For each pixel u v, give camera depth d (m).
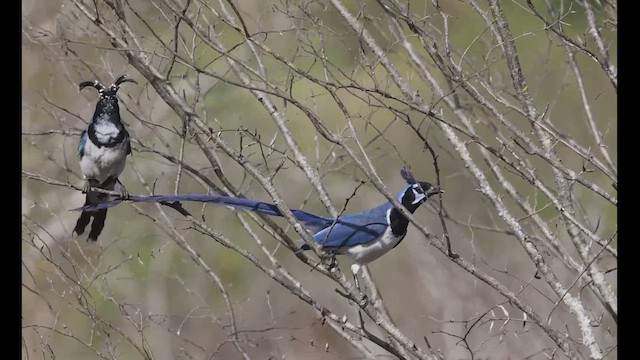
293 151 11.17
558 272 13.89
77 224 12.48
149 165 16.30
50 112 13.60
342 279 10.14
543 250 12.73
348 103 15.79
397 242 11.61
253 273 17.17
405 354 10.73
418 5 13.23
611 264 13.12
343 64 13.27
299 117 15.62
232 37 12.89
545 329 9.78
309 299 10.07
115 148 12.07
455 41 14.14
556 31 10.61
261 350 15.14
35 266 13.86
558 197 10.96
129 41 12.16
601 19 13.30
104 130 12.08
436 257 16.62
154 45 12.41
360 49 11.00
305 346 15.02
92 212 12.39
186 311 15.51
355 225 11.40
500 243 16.47
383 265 17.34
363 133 15.91
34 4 13.98
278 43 12.59
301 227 10.09
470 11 14.25
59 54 13.53
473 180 13.34
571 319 13.91
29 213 14.61
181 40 11.73
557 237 12.30
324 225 11.43
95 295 14.07
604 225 16.08
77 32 13.12
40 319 14.48
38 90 14.37
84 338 14.70
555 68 15.27
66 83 14.73
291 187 16.53
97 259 13.66
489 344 14.19
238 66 11.64
